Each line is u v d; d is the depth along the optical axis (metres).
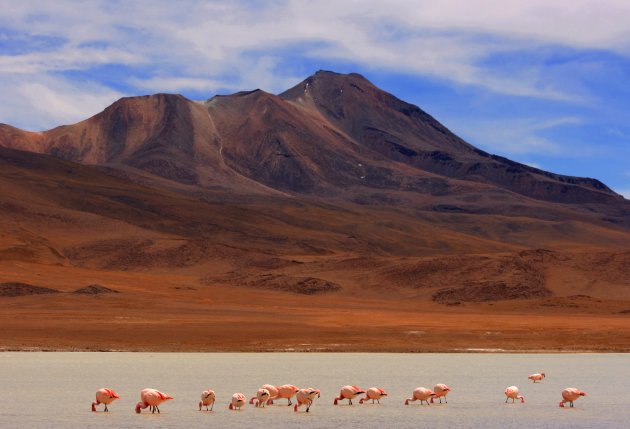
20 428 56.44
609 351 118.06
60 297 181.12
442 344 121.75
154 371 87.75
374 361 101.31
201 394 67.94
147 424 58.06
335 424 59.19
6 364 93.12
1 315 146.25
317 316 162.75
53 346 111.94
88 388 74.25
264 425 58.44
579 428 59.00
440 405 68.25
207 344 117.25
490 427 59.00
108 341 117.56
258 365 94.88
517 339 128.00
